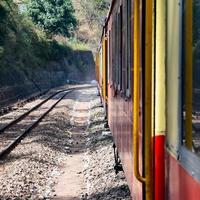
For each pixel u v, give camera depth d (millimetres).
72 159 17984
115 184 12633
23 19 70250
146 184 5320
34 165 15648
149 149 5281
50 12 85812
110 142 19391
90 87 82750
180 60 4262
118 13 10641
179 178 4348
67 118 32938
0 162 16031
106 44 19531
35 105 41969
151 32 5289
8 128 25141
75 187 13359
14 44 57562
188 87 4090
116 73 11836
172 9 4609
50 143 20500
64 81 88688
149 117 5277
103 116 30547
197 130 3826
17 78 54219
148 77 5277
